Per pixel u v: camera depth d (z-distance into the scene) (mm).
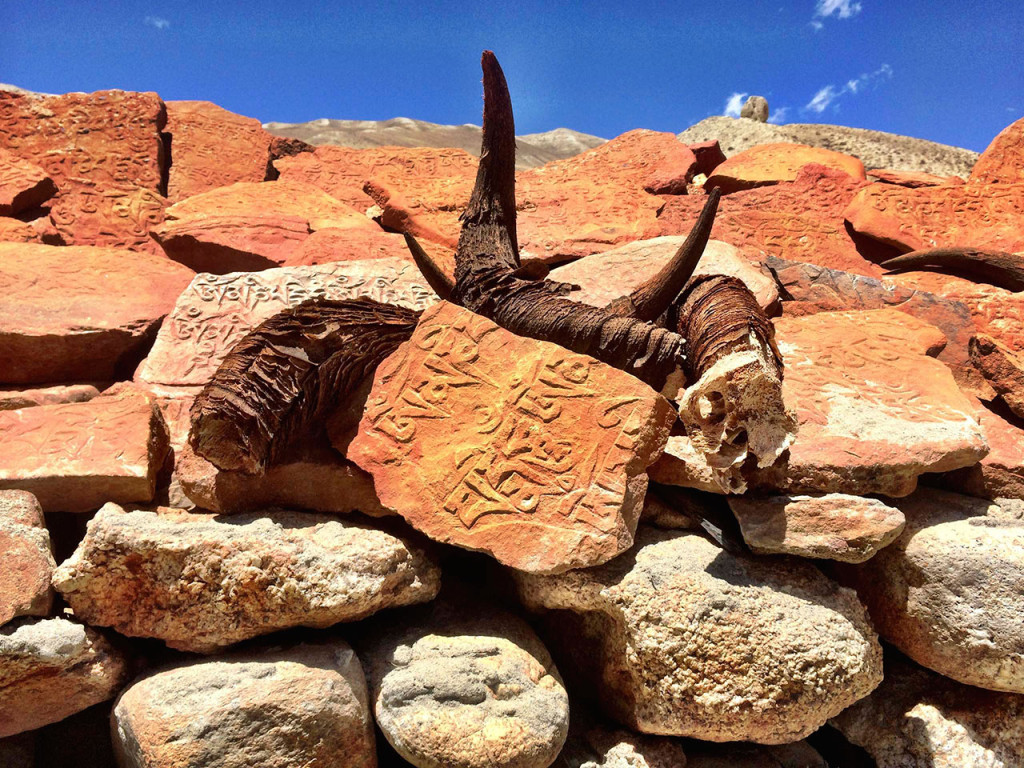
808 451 3418
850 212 7719
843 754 3553
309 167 9328
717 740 2941
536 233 6891
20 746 3012
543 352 3299
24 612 2744
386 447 3227
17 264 5062
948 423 3699
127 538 2828
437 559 3316
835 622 2939
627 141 10023
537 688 2924
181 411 4152
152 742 2523
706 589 2928
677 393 3311
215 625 2871
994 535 3307
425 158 9664
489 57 4051
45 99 8867
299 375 3266
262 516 3160
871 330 4629
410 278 5383
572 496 3047
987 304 6086
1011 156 8039
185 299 4926
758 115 16453
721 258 5527
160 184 8664
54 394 4336
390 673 2861
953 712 3367
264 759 2580
